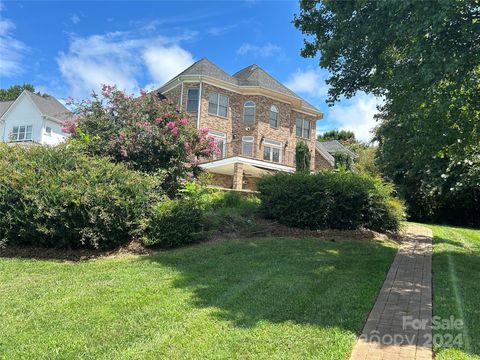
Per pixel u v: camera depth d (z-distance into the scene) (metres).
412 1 6.58
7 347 3.99
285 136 30.22
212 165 24.88
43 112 37.69
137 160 10.86
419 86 7.62
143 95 11.84
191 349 3.97
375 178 12.69
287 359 3.79
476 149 11.63
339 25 8.90
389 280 6.96
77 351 3.92
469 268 8.31
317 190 11.34
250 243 9.32
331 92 10.23
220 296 5.60
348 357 3.88
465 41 6.96
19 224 8.07
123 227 8.29
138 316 4.80
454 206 23.56
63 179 8.03
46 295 5.54
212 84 27.55
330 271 7.23
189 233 9.01
